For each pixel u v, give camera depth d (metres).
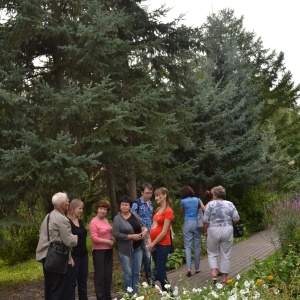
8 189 8.67
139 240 7.08
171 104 11.80
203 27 12.17
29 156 7.94
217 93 18.05
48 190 9.14
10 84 8.62
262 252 11.38
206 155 15.20
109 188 12.18
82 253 6.79
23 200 9.13
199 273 8.95
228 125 16.59
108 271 7.08
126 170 11.23
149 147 10.88
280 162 24.00
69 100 8.48
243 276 6.54
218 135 16.48
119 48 10.15
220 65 19.58
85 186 11.12
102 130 9.10
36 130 9.27
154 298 5.25
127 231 6.86
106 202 7.15
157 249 6.50
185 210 8.91
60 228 5.80
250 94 19.56
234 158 16.62
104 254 7.01
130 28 10.93
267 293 4.82
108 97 9.35
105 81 8.59
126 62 10.80
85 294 6.91
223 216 7.66
